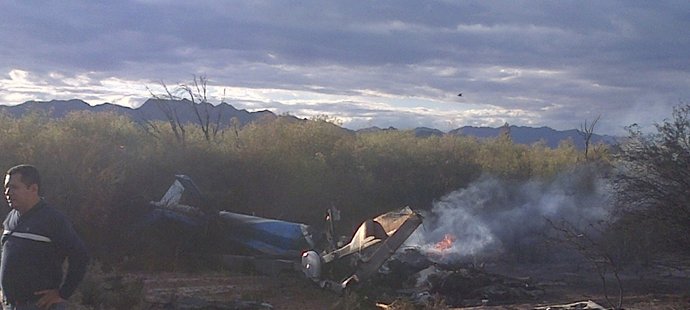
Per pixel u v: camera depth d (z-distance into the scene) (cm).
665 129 1920
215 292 1504
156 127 2878
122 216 1953
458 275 1603
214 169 2409
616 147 1867
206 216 1875
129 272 1705
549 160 4031
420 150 3519
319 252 1725
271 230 1800
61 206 1878
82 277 664
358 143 3394
